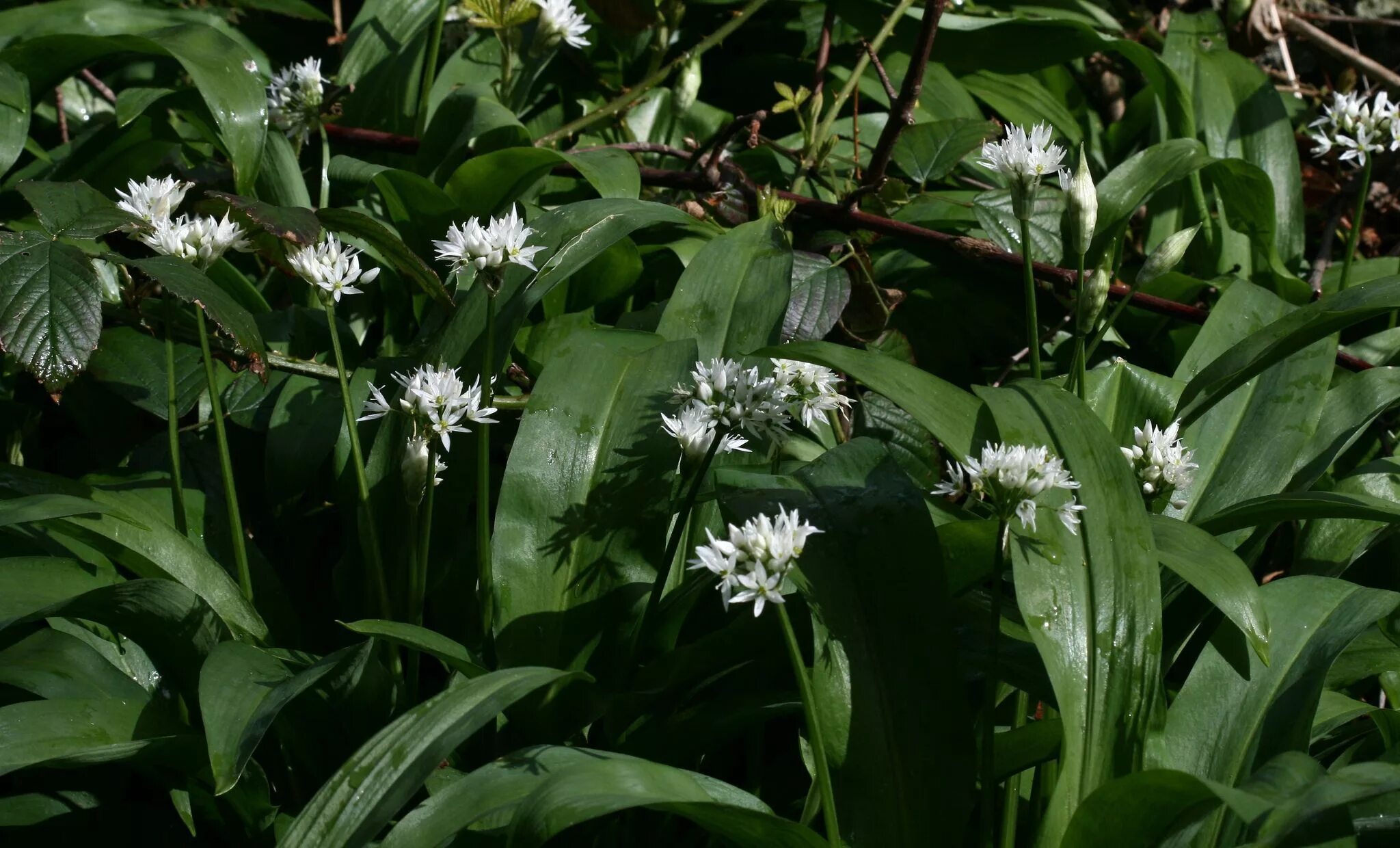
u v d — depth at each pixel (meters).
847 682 2.17
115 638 2.24
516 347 2.37
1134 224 2.59
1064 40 2.59
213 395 2.21
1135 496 2.18
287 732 2.20
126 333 2.36
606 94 2.59
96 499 2.22
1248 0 2.63
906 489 2.20
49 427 2.42
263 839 2.20
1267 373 2.34
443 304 2.30
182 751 2.18
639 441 2.24
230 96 2.37
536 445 2.23
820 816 2.17
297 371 2.34
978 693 2.25
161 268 2.19
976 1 2.65
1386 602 2.20
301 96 2.43
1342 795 2.06
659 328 2.30
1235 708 2.19
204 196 2.43
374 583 2.25
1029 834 2.20
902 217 2.50
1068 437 2.19
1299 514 2.21
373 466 2.28
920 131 2.49
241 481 2.36
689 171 2.48
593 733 2.24
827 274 2.39
